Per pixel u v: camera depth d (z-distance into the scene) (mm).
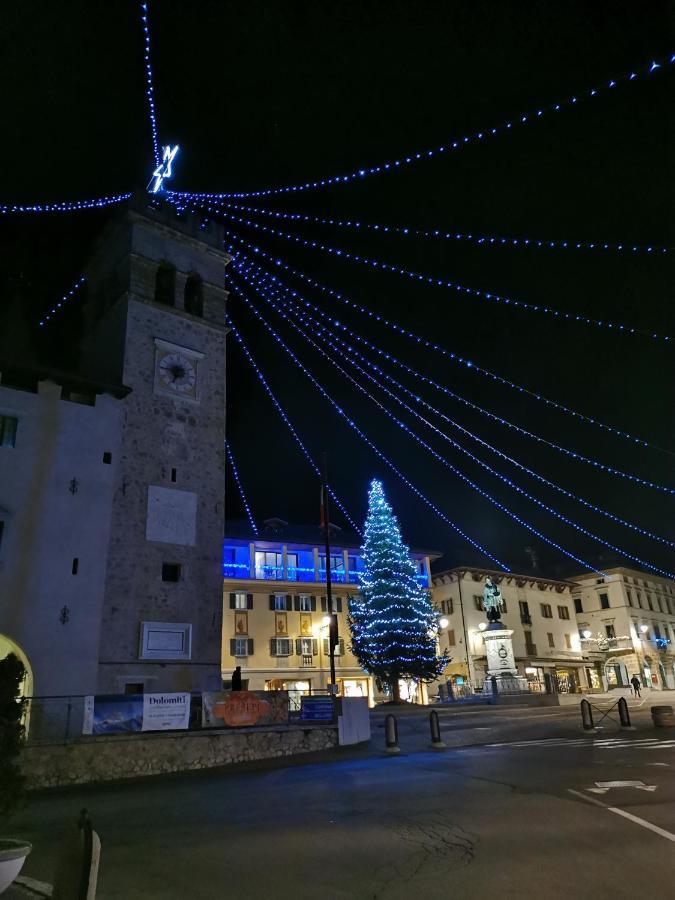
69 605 23578
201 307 32250
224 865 8445
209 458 29641
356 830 10102
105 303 31719
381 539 48156
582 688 68250
